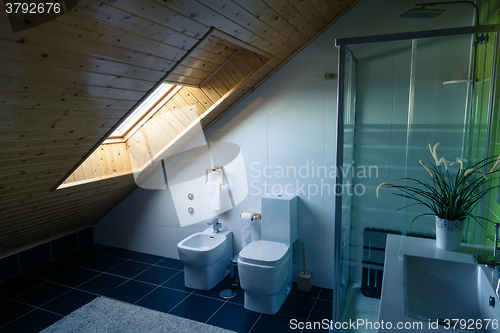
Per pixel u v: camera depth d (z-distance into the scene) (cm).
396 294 131
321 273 315
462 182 172
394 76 195
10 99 158
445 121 189
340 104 202
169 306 285
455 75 184
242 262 268
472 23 229
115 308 281
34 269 360
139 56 180
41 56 145
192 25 175
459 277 152
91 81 179
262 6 186
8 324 261
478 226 186
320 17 254
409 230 204
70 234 406
